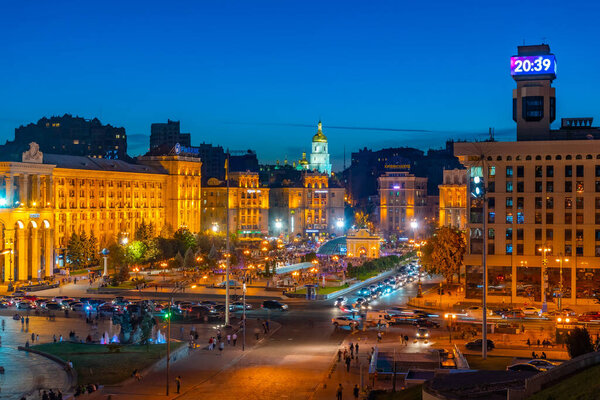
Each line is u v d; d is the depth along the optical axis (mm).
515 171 176750
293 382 103750
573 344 93438
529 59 186000
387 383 100250
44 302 177750
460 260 196750
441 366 100438
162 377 106750
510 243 177000
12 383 100750
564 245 174375
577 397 57281
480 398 63969
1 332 141000
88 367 108500
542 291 166500
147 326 130000
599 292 172500
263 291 197250
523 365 95000
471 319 151750
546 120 184875
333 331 142750
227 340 132750
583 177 173625
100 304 173375
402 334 137375
